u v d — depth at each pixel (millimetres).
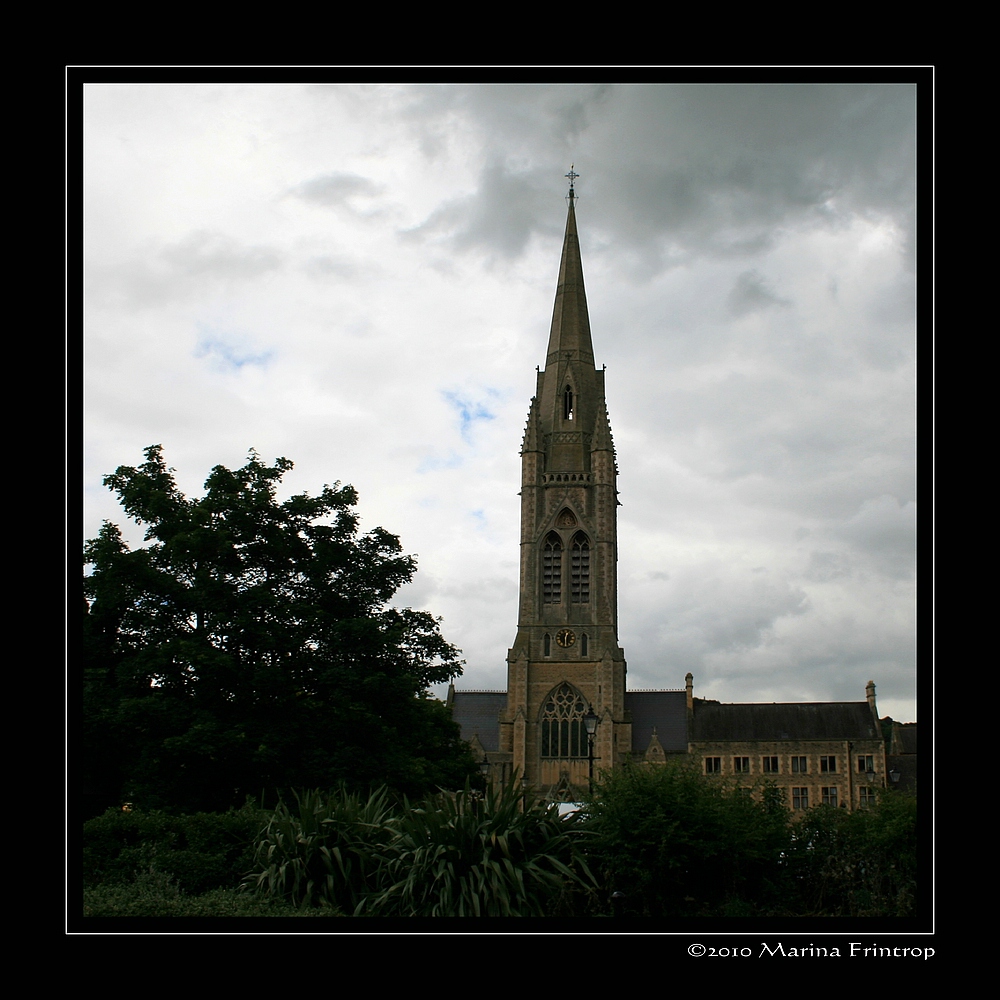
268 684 37531
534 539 116375
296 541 42438
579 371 124125
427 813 21312
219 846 25797
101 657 40438
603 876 21766
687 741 111125
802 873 23875
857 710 111062
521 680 111500
